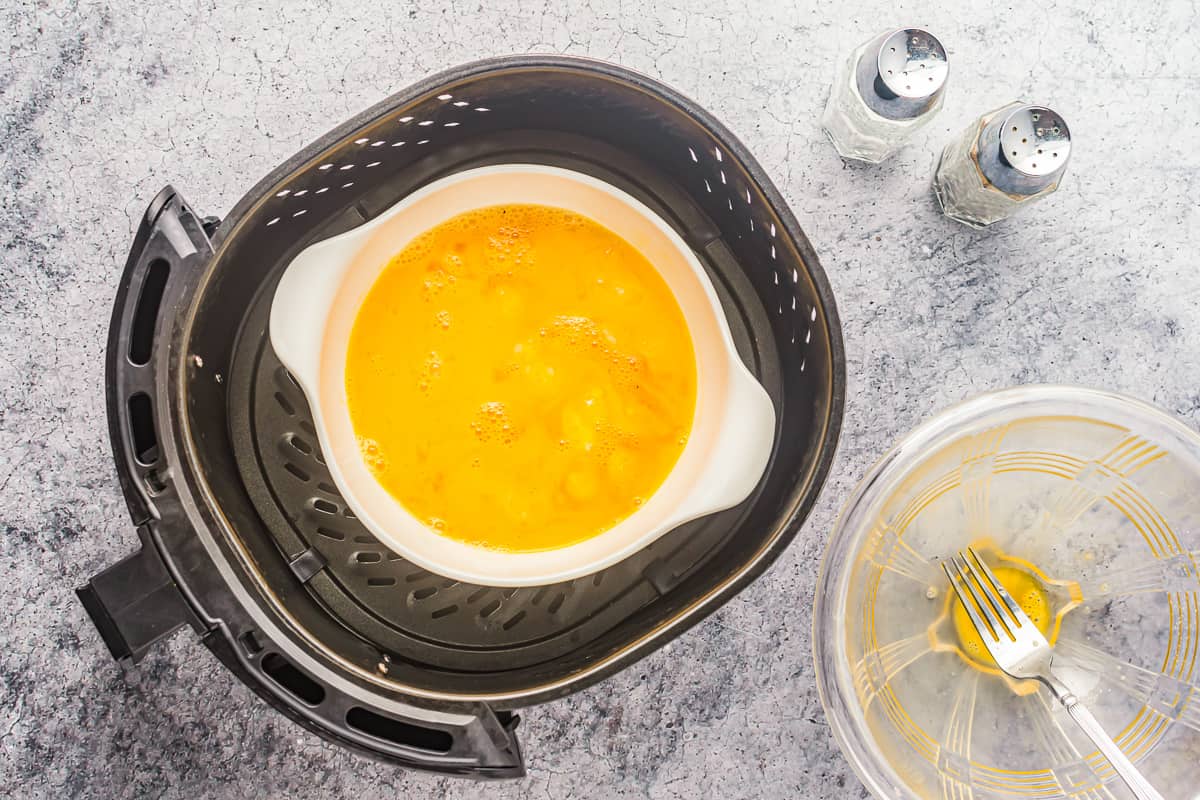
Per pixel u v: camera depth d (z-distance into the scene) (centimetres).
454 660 54
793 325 53
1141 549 57
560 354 53
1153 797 51
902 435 59
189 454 49
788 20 59
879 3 59
